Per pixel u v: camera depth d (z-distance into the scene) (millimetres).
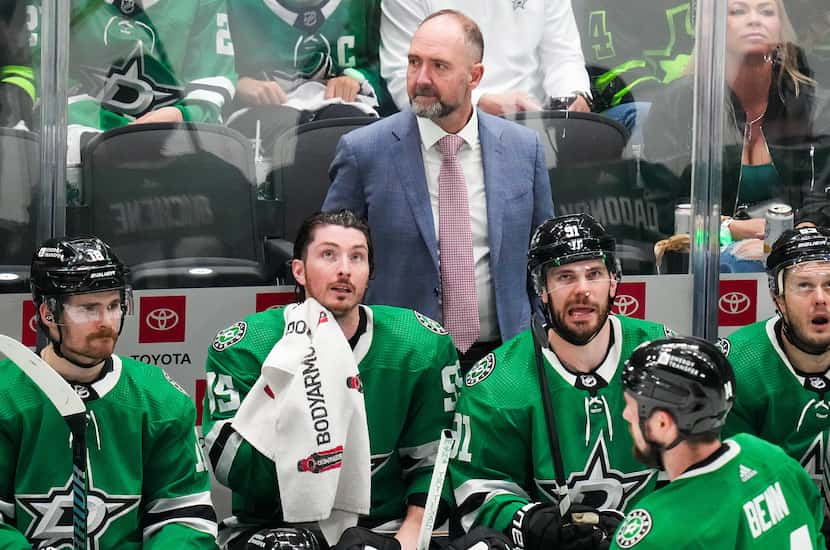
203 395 13797
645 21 14648
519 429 11430
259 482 11516
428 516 10164
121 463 10758
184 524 10805
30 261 13391
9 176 13320
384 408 11914
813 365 12406
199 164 14055
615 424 11516
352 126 14602
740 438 9094
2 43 13297
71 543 10664
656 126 14672
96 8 13789
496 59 14648
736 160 14758
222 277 13867
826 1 14828
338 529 11477
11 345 9742
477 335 13508
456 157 13523
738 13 14609
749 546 8500
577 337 11203
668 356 8789
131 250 13742
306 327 11414
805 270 12008
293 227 14391
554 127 14617
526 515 10547
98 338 10477
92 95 13898
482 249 13609
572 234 11141
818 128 14969
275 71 14656
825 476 12352
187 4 14227
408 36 14688
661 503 8656
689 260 14688
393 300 13539
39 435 10570
